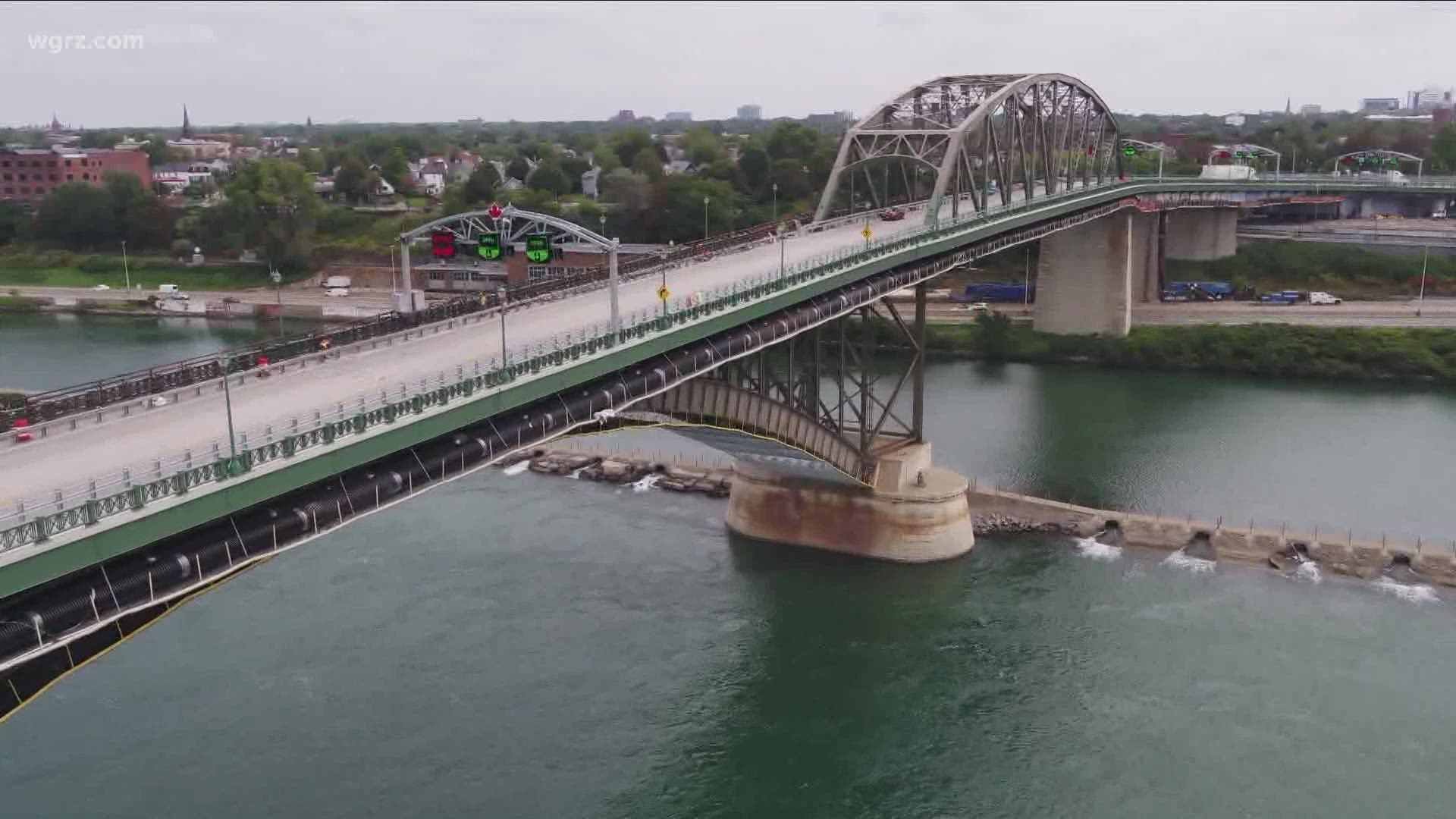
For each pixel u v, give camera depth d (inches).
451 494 3786.9
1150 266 6791.3
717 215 7504.9
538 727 2351.1
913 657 2672.2
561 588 3026.6
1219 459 4111.7
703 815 2092.8
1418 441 4347.9
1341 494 3737.7
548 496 3782.0
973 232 3836.1
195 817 2034.9
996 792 2166.6
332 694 2453.2
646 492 3846.0
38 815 2031.3
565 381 2074.3
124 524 1362.0
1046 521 3494.1
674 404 2716.5
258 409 1916.8
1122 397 5017.2
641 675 2571.4
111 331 6673.2
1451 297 6840.6
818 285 2886.3
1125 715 2420.0
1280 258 7337.6
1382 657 2650.1
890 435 3533.5
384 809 2070.6
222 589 2972.4
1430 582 3073.3
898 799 2150.6
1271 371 5457.7
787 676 2581.2
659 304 2751.0
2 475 1598.2
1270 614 2886.3
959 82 4419.3
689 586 3068.4
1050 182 4800.7
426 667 2573.8
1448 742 2303.2
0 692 1378.0
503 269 6732.3
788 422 2982.3
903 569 3203.7
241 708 2390.5
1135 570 3174.2
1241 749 2289.6
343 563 3161.9
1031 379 5354.3
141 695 2437.3
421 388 1955.0
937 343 5880.9
